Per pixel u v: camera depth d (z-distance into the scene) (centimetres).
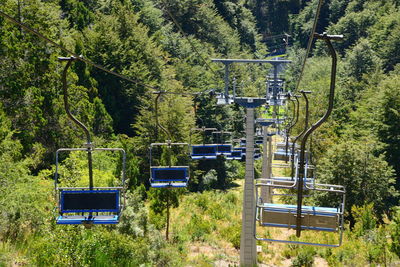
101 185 1950
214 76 6631
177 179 1528
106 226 1609
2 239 1487
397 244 1527
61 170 1445
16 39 3023
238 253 2162
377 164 2714
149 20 7156
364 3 11612
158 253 1764
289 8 15312
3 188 1578
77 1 5694
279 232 2458
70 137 3266
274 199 3144
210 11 9275
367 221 2233
